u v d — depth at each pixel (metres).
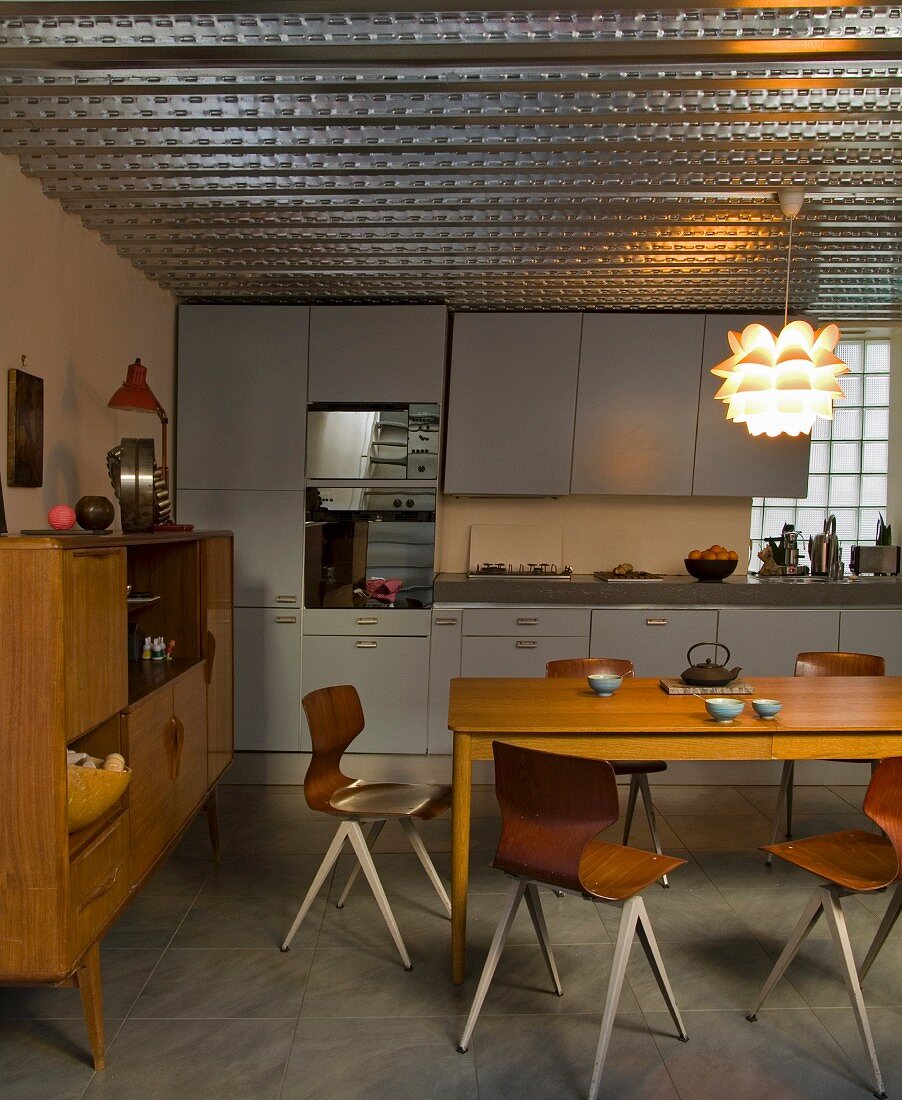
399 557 5.33
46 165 3.41
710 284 5.12
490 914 3.51
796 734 2.99
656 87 2.91
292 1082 2.45
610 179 3.70
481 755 2.96
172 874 3.92
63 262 3.83
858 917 3.50
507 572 6.01
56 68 2.81
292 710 5.35
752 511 6.62
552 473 5.62
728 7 2.48
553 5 2.47
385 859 4.11
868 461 6.57
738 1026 2.73
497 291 5.25
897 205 3.92
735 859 4.13
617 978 2.43
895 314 5.79
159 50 2.68
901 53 2.72
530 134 3.29
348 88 2.91
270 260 4.61
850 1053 2.60
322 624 5.33
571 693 3.56
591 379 5.58
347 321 5.32
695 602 5.39
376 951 3.21
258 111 3.09
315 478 5.33
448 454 5.59
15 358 3.38
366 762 5.35
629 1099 2.38
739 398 3.45
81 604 2.37
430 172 3.54
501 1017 2.78
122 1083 2.44
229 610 4.29
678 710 3.24
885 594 5.44
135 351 4.73
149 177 3.59
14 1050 2.60
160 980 3.00
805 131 3.27
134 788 2.79
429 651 5.32
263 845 4.28
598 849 2.81
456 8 2.49
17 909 2.24
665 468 5.63
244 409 5.34
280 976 3.03
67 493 3.86
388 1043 2.64
